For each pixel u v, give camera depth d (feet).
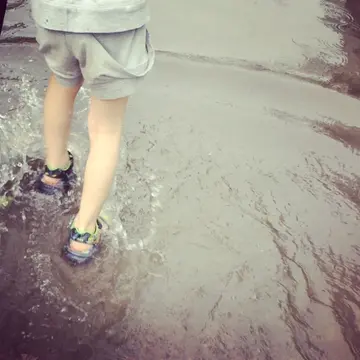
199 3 9.37
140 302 5.34
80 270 5.49
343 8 9.69
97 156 5.09
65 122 5.63
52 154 5.90
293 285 5.71
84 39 4.44
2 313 5.08
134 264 5.64
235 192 6.53
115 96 4.72
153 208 6.21
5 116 6.95
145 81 7.73
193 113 7.41
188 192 6.45
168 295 5.44
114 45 4.51
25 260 5.52
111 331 5.08
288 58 8.45
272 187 6.66
